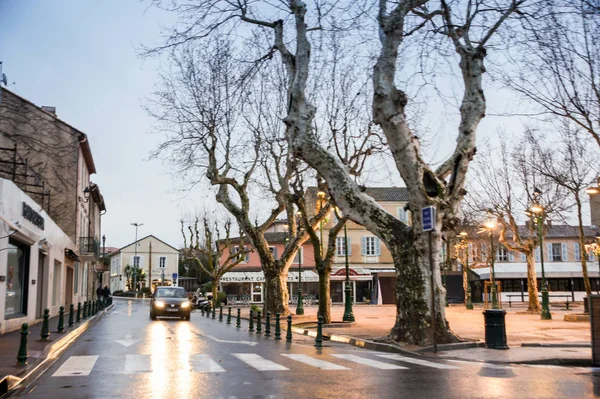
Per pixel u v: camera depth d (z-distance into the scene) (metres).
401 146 13.77
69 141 33.44
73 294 35.00
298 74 15.09
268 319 17.84
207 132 25.47
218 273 47.91
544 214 29.77
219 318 27.69
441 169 14.48
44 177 32.59
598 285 48.38
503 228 32.22
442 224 14.14
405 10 14.00
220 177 25.84
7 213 16.70
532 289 30.81
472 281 50.22
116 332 18.52
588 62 13.75
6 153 31.20
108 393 7.45
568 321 23.31
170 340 15.52
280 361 10.84
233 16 16.06
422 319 13.64
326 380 8.45
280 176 27.14
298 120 15.01
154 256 78.56
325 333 18.06
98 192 44.94
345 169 14.95
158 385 8.04
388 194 55.34
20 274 20.02
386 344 13.80
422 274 13.82
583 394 7.47
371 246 55.00
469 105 14.75
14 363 10.13
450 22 15.16
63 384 8.23
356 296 53.78
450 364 10.65
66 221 33.06
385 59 13.93
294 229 27.19
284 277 26.77
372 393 7.38
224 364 10.35
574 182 22.81
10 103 32.22
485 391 7.58
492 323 13.25
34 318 21.44
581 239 23.61
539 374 9.34
